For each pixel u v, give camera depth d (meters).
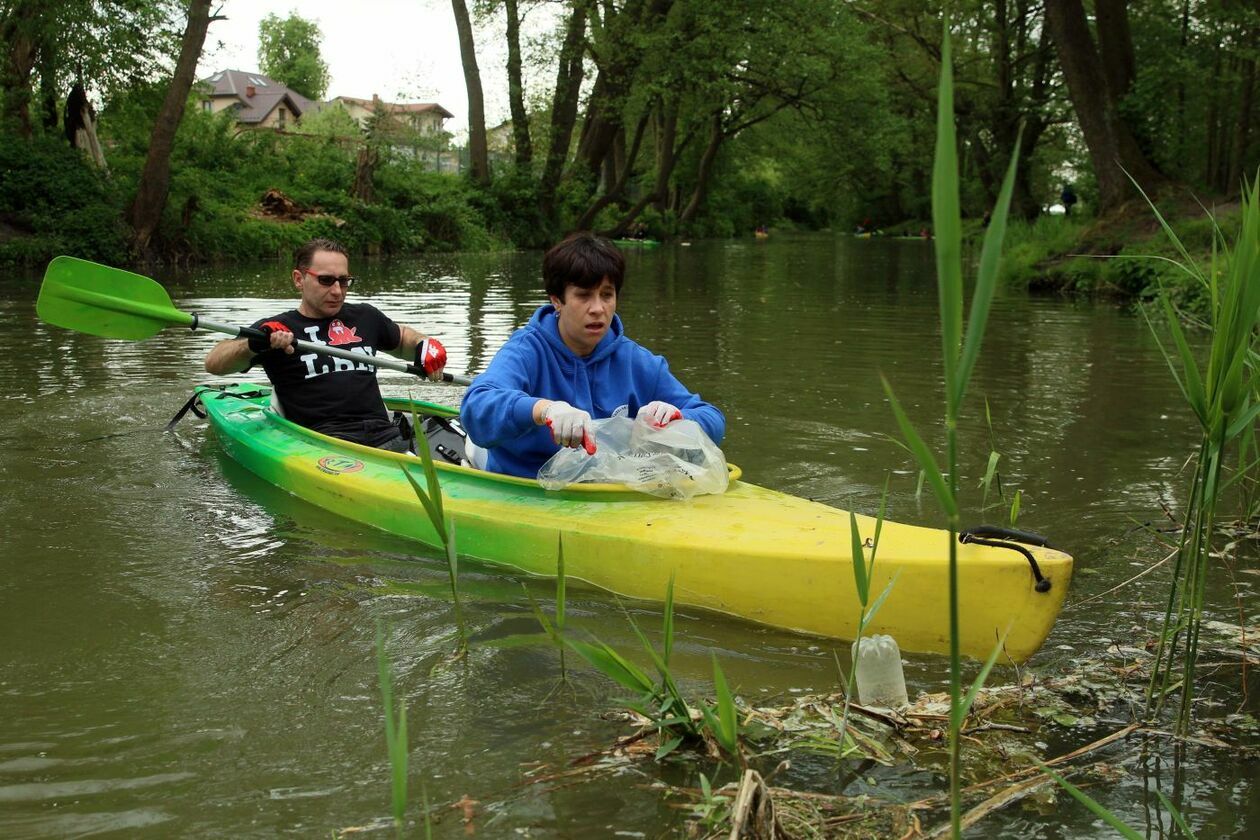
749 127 34.16
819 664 2.61
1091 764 2.09
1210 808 1.93
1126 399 6.11
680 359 7.67
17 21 17.17
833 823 1.87
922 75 30.34
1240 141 18.89
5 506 3.87
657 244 31.84
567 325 3.42
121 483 4.20
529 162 28.42
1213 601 3.00
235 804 1.92
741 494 3.31
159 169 16.92
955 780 1.50
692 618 2.90
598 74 26.47
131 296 4.59
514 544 3.25
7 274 14.23
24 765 2.06
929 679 2.52
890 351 8.10
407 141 31.84
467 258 22.30
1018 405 5.94
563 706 2.32
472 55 26.91
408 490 3.65
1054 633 2.79
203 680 2.45
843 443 5.00
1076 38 15.75
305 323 4.64
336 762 2.08
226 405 5.05
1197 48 18.41
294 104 58.56
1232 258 2.13
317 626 2.78
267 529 3.65
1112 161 15.82
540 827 1.84
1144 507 3.93
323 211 22.33
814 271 19.19
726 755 2.11
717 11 23.92
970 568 2.58
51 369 6.72
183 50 16.77
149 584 3.09
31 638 2.69
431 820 1.87
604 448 3.34
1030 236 19.23
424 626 2.79
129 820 1.87
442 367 4.75
